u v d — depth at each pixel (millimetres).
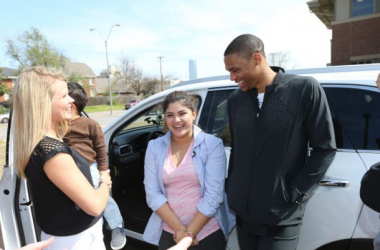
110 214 2496
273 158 1551
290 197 1544
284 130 1523
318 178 1529
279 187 1554
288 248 1624
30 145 1368
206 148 1855
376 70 1992
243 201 1642
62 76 1521
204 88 2395
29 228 1986
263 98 1600
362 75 1914
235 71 1600
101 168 2443
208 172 1837
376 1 11023
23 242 1991
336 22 11914
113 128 2904
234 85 2266
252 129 1618
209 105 2350
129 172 3393
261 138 1574
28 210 1973
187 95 1889
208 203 1784
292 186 1546
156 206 1871
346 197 1701
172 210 1871
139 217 2992
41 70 1439
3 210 1946
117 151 3111
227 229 1988
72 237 1511
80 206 1428
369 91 1812
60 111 1474
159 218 1984
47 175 1371
